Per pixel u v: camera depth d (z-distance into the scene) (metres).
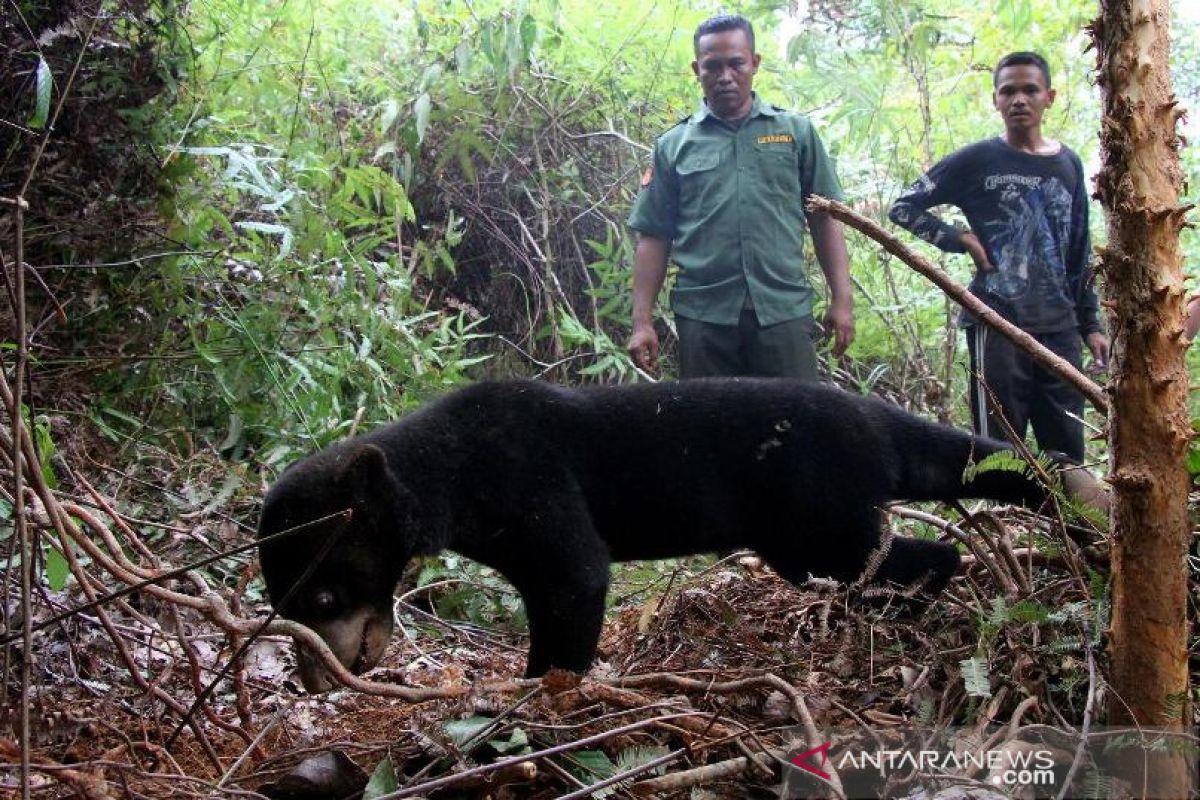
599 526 4.35
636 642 4.38
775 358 6.63
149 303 6.02
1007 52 9.89
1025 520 4.29
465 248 8.84
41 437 3.75
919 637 3.57
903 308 8.51
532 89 8.91
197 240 6.22
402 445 3.96
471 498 4.04
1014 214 6.41
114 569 3.13
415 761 3.07
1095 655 3.02
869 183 9.53
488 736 2.93
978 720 3.05
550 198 8.78
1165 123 2.61
